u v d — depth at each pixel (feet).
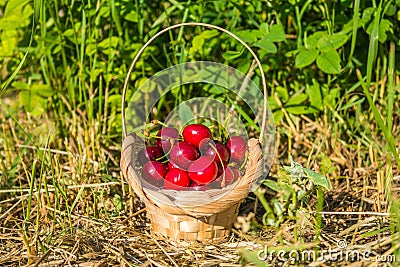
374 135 3.76
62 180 3.50
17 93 4.22
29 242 3.22
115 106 3.82
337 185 3.56
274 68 3.81
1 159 3.57
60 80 3.97
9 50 3.84
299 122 3.90
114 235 3.26
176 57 3.85
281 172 3.32
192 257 3.12
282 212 3.10
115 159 3.76
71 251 3.14
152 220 3.23
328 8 3.59
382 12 3.61
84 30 3.60
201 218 3.13
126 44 3.80
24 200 3.44
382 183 3.43
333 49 3.52
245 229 3.11
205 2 3.67
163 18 3.73
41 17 3.64
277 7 3.70
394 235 3.08
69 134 3.84
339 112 3.82
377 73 3.72
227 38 3.77
